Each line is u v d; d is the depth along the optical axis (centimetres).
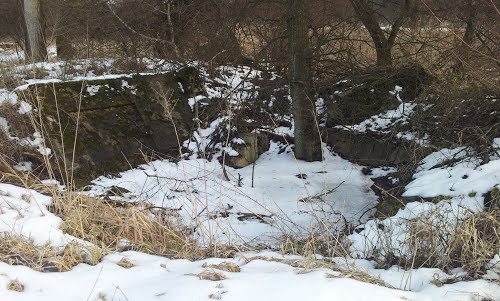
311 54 808
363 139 802
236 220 570
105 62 1045
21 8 1289
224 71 972
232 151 793
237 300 308
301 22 769
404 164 693
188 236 476
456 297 332
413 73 845
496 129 592
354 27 937
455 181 520
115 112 777
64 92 743
